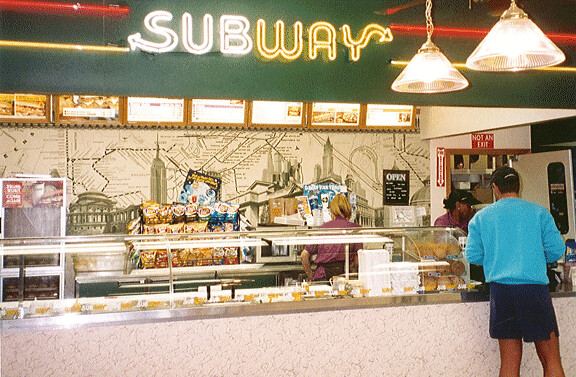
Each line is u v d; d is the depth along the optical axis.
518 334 3.41
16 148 6.23
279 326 3.48
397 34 4.22
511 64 3.29
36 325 3.18
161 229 5.82
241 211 6.80
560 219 6.32
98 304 3.44
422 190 7.36
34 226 5.76
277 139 6.91
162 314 3.35
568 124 6.43
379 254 3.92
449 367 3.75
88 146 6.41
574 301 3.94
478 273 4.09
